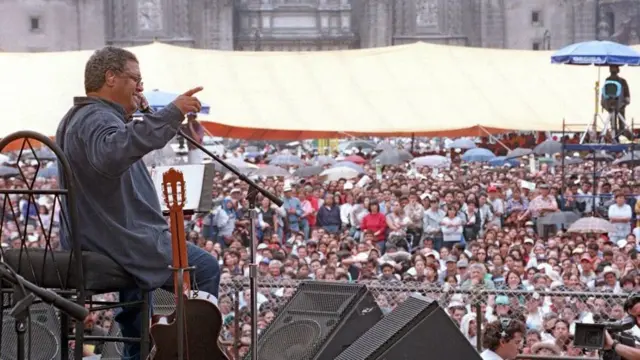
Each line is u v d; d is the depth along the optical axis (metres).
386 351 8.85
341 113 50.00
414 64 53.78
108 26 147.00
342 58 53.69
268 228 35.47
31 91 46.50
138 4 147.12
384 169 63.28
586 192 44.22
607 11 153.38
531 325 16.08
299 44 153.25
